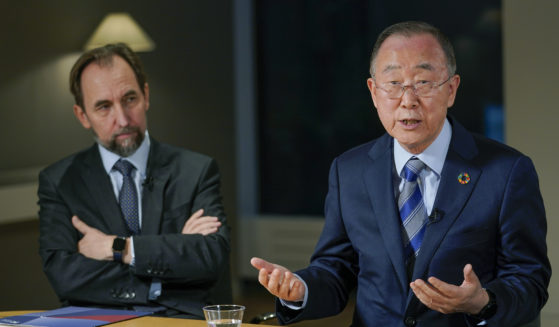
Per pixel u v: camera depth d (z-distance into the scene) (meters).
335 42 10.23
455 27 9.45
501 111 9.27
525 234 3.36
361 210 3.60
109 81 4.50
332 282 3.62
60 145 8.08
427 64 3.27
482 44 9.32
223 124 10.20
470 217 3.38
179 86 9.45
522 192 3.38
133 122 4.55
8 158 7.51
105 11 8.52
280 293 3.31
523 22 8.17
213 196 4.67
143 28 8.95
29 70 7.73
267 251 10.60
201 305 4.38
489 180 3.41
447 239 3.38
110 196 4.55
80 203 4.56
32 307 7.86
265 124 10.85
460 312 3.29
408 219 3.48
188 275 4.36
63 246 4.48
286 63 10.61
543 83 8.10
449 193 3.42
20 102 7.64
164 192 4.61
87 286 4.33
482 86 9.36
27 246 7.82
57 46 8.02
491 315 3.11
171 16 9.35
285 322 3.50
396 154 3.58
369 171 3.63
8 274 7.62
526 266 3.35
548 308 8.16
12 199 7.47
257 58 10.80
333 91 10.31
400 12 9.74
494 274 3.46
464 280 3.10
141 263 4.30
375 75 3.41
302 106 10.55
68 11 8.12
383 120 3.39
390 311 3.45
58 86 8.05
